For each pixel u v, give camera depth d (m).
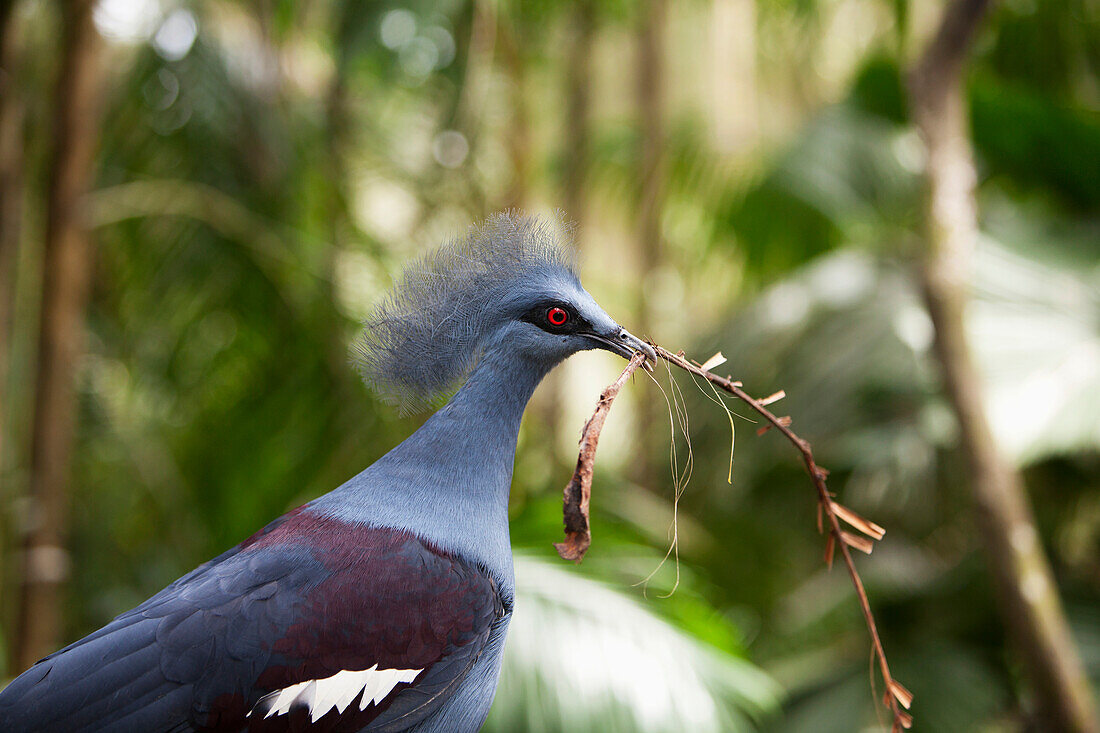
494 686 4.23
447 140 10.61
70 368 8.37
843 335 10.61
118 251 10.83
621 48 15.09
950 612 10.52
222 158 9.98
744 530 11.37
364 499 4.12
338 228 10.73
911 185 11.85
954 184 7.89
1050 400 8.57
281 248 9.77
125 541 12.18
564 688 5.82
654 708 5.88
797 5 13.08
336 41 9.36
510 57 11.29
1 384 8.02
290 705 3.65
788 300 11.27
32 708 3.53
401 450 4.22
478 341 4.26
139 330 10.93
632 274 15.90
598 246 16.09
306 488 10.02
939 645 10.34
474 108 10.41
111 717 3.52
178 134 9.91
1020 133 10.56
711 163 13.48
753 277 13.18
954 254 7.75
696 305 15.16
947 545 11.38
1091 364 8.76
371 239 10.84
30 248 10.53
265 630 3.68
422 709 3.90
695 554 10.17
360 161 11.37
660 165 13.87
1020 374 8.79
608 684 5.90
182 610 3.69
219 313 10.45
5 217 7.81
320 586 3.81
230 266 10.03
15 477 10.23
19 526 8.75
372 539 3.97
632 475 12.85
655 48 14.08
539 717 5.72
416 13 8.70
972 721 9.62
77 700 3.53
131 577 12.09
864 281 11.08
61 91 8.20
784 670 10.95
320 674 3.71
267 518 10.16
